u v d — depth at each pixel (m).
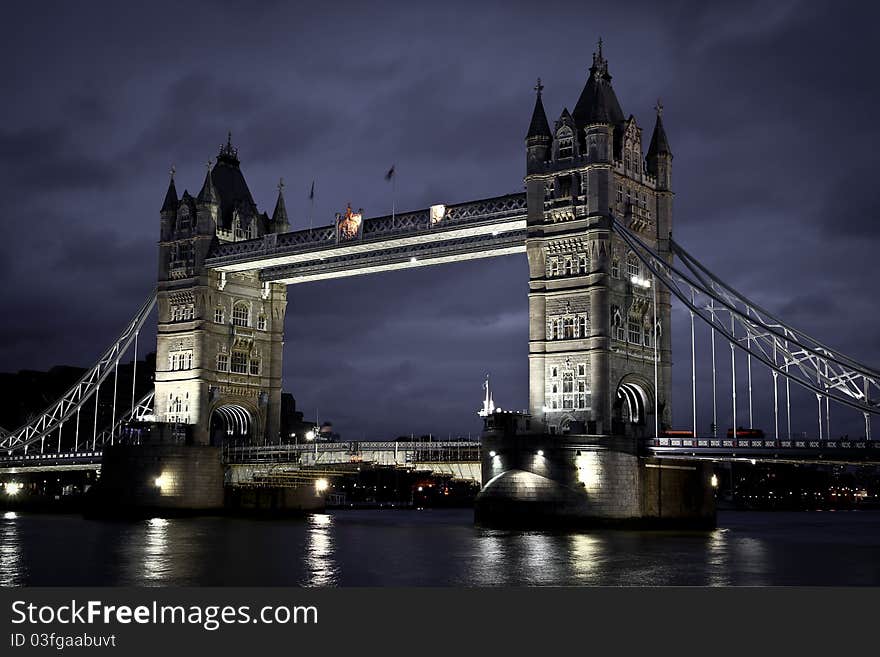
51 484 191.00
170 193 138.12
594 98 104.12
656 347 101.88
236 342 134.25
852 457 89.00
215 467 128.75
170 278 135.62
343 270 128.12
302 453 122.94
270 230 141.12
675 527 103.25
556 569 63.88
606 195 101.56
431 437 127.81
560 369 102.25
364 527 110.44
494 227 108.81
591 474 95.62
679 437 99.88
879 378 91.06
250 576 61.34
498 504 97.62
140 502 124.00
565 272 103.81
